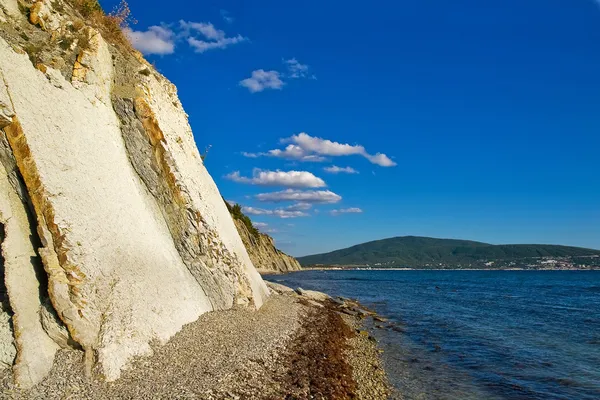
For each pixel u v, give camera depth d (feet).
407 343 84.33
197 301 63.72
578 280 385.50
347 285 246.06
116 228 49.32
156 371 40.57
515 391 56.70
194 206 66.39
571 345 84.58
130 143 61.31
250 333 61.87
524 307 148.05
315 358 59.00
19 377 32.78
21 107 40.86
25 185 39.40
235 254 79.51
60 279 38.29
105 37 69.26
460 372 65.00
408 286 256.32
